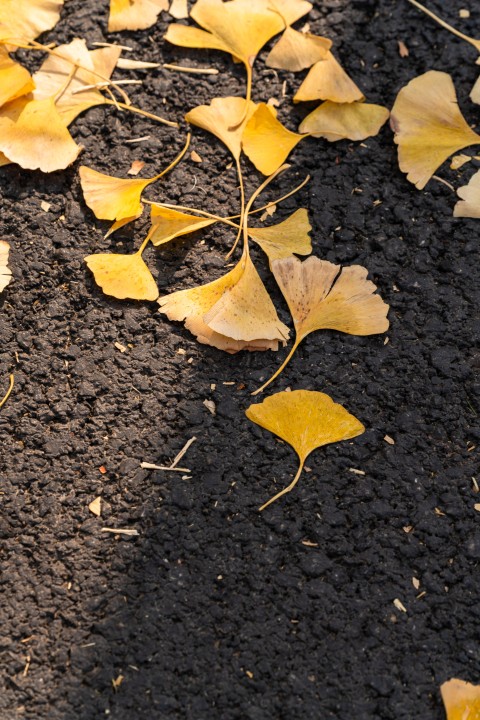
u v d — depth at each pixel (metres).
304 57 1.08
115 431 0.98
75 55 1.08
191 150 1.06
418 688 0.93
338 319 1.01
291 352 1.00
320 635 0.94
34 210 1.04
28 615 0.94
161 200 1.05
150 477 0.97
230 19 1.09
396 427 0.99
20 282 1.02
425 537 0.96
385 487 0.97
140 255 1.02
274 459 0.98
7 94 1.06
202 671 0.93
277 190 1.05
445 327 1.02
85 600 0.94
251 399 0.99
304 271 1.01
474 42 1.09
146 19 1.10
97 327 1.01
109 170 1.06
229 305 0.99
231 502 0.97
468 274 1.03
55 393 0.99
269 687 0.93
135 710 0.92
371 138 1.07
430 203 1.05
